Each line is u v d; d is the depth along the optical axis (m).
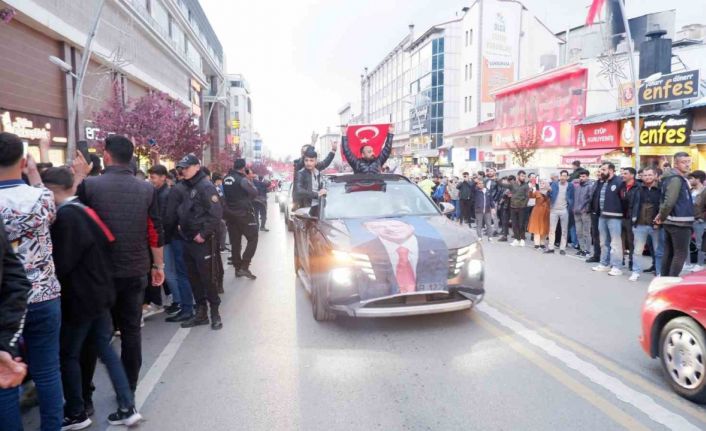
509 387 4.08
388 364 4.64
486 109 42.53
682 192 7.12
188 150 18.61
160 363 4.80
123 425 3.64
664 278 4.26
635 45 30.95
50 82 17.38
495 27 42.44
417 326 5.76
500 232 15.32
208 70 61.38
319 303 5.82
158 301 6.72
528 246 12.64
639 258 8.20
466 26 44.69
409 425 3.52
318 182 8.48
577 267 9.52
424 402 3.86
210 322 6.16
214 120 64.56
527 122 31.78
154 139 16.47
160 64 33.44
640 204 8.09
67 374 3.54
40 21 15.62
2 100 14.48
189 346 5.29
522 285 7.86
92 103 20.55
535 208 12.02
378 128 9.74
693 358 3.77
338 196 6.98
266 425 3.58
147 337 5.64
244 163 8.61
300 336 5.52
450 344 5.13
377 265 5.30
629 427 3.41
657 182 8.15
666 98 17.80
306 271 7.12
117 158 3.89
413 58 61.53
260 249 12.46
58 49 17.98
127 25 25.48
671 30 30.03
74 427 3.60
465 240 5.69
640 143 18.80
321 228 6.16
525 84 31.70
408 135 64.31
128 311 3.92
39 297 2.95
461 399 3.89
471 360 4.68
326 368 4.59
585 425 3.45
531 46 43.91
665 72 22.36
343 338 5.43
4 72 14.60
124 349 3.93
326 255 5.58
